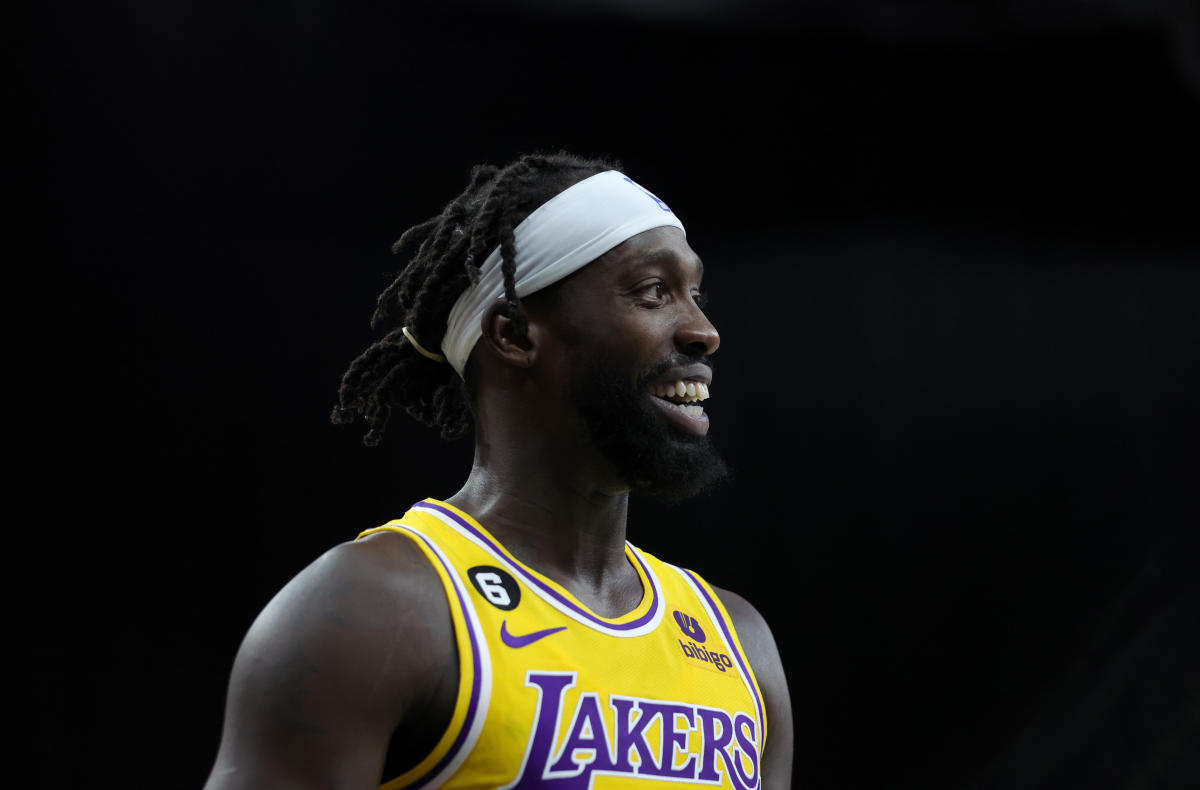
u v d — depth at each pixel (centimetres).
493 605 422
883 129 2097
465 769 393
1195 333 2141
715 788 436
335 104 1709
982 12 2089
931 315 2069
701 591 517
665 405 466
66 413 1501
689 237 2006
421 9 1777
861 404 1998
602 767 409
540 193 479
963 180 2130
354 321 1659
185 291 1578
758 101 2027
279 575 1559
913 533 1959
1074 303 2134
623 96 1936
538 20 1853
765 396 1973
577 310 464
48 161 1538
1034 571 1986
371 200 1712
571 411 462
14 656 1425
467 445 1684
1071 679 1934
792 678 1855
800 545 1914
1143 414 2084
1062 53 2144
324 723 376
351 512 1609
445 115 1792
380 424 546
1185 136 2164
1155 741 1869
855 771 1839
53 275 1523
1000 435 2047
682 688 451
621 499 486
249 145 1645
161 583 1496
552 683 414
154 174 1585
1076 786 1852
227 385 1577
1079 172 2166
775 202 2042
